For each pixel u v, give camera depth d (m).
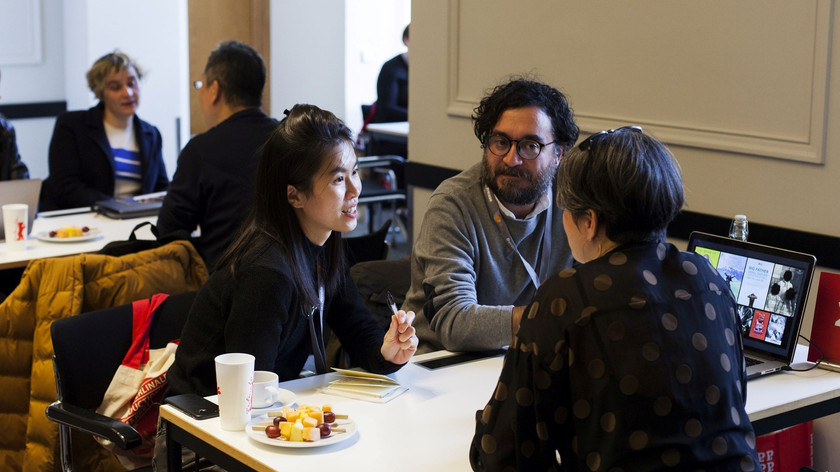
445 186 2.39
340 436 1.69
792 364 2.15
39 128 7.15
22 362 2.64
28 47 7.00
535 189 2.28
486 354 2.24
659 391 1.35
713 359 1.40
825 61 2.66
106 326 2.33
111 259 2.62
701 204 3.08
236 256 1.98
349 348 2.22
